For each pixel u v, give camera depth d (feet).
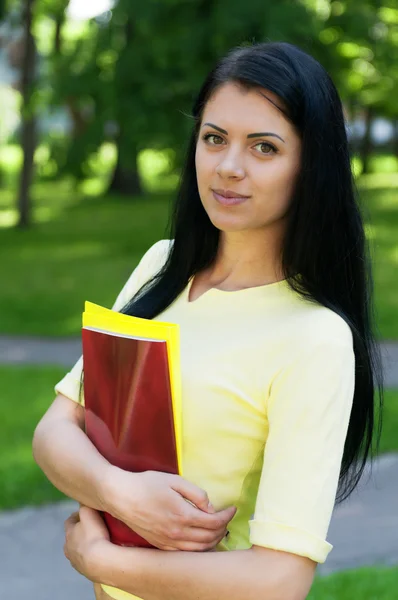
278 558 7.07
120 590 8.02
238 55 7.72
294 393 7.32
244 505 7.89
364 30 79.97
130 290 9.69
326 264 7.84
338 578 19.69
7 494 25.89
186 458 7.75
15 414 33.45
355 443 8.50
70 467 7.77
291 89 7.44
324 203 7.69
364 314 8.16
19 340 51.21
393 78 119.55
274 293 7.91
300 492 7.11
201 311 8.19
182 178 8.85
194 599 7.13
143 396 7.41
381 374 8.80
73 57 81.15
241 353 7.62
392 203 120.47
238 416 7.59
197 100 8.32
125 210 117.39
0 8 86.69
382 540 22.97
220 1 66.28
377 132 248.52
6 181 165.99
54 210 117.19
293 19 65.87
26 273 72.49
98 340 7.63
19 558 22.54
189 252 8.70
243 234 8.11
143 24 69.82
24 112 86.07
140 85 71.67
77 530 7.80
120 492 7.32
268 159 7.55
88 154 85.66
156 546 7.35
